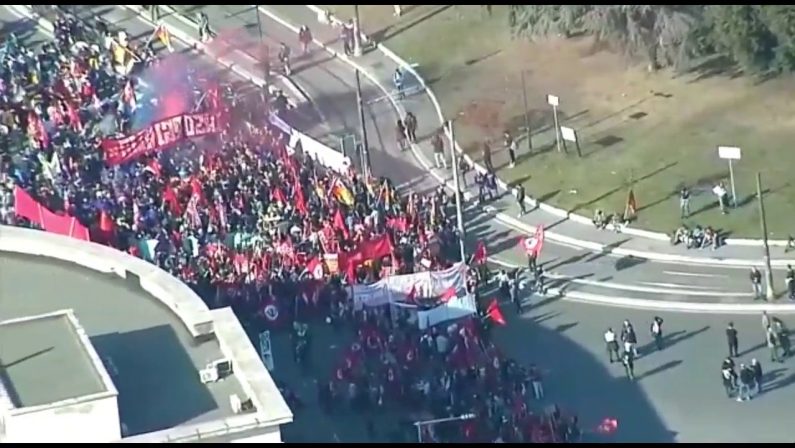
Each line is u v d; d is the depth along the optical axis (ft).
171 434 349.00
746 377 475.72
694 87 625.41
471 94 641.81
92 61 636.89
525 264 546.26
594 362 498.28
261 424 351.87
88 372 357.82
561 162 595.06
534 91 638.12
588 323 517.55
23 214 512.63
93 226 524.52
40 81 618.44
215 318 389.19
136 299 404.77
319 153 592.19
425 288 503.20
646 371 492.95
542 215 570.46
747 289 524.11
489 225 568.82
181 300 396.57
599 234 557.33
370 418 469.57
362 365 480.64
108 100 611.47
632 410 476.54
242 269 510.58
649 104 620.08
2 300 407.85
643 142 599.57
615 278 536.83
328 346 499.51
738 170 576.20
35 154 564.30
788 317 513.04
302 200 539.70
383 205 548.31
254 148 582.35
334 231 523.29
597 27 636.48
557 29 649.20
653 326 501.97
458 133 618.03
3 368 360.07
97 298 406.62
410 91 650.02
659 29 626.64
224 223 529.86
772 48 613.52
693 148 592.19
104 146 566.36
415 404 470.39
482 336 499.51
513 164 596.70
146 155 570.87
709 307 519.19
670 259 542.57
